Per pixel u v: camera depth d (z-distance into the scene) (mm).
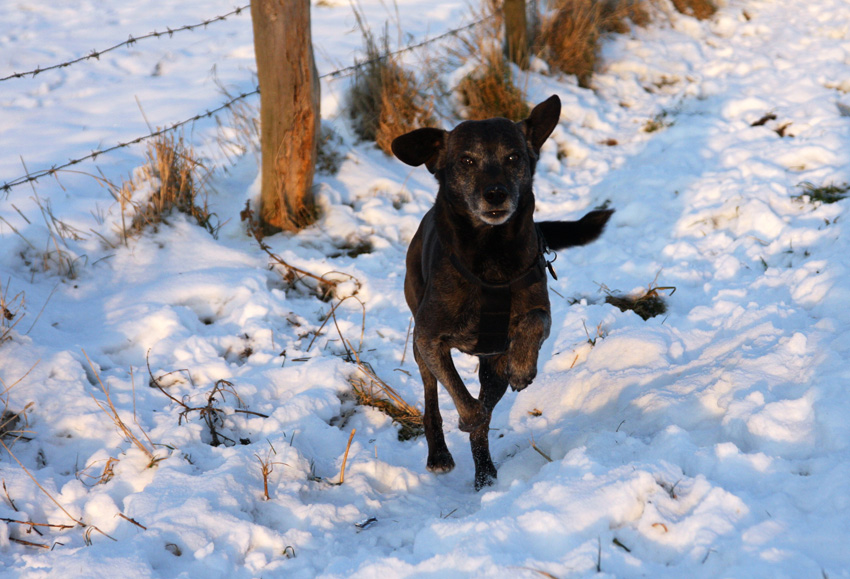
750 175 5965
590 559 2023
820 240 4809
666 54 9414
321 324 4855
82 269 5043
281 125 5477
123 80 8172
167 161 5699
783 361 3045
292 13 5188
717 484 2242
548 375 4066
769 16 10750
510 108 7539
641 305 4668
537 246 3254
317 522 2836
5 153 6445
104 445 3436
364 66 7527
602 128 7789
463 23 9477
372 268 5484
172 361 4223
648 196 6090
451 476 3391
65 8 10164
